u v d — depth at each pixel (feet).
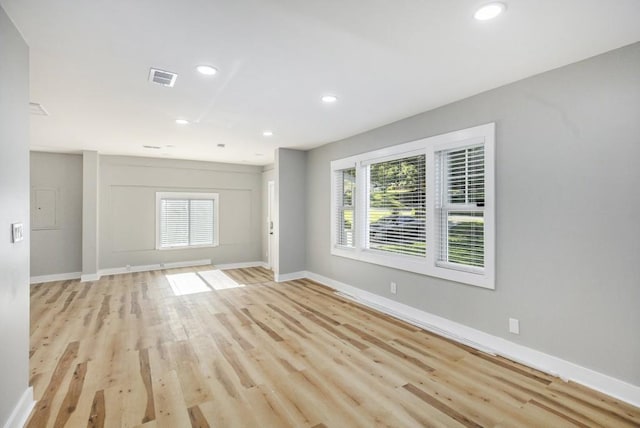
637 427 6.23
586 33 6.43
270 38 6.61
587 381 7.59
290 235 19.08
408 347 9.87
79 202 19.61
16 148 6.03
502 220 9.23
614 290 7.18
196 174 22.99
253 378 8.09
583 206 7.63
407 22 6.06
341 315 12.88
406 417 6.59
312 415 6.66
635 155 6.86
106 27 6.11
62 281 18.72
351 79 8.71
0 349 5.41
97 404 6.98
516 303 8.93
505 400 7.13
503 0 5.38
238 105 10.73
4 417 5.57
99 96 9.77
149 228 21.59
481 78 8.68
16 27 6.00
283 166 18.67
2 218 5.47
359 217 15.03
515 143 8.90
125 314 13.04
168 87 9.12
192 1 5.36
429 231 11.48
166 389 7.58
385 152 13.39
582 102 7.62
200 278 19.62
